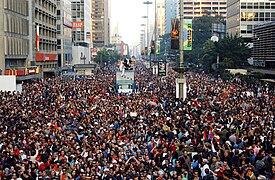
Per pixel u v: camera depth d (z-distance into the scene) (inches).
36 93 2197.3
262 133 1034.7
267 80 2755.9
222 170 745.0
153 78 3415.4
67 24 6097.4
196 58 5511.8
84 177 754.8
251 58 4547.2
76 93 2233.0
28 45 3841.0
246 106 1552.7
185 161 823.1
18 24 3494.1
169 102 1787.6
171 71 4446.4
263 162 789.9
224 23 7588.6
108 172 784.9
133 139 1043.3
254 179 701.3
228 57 3976.4
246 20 5349.4
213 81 3144.7
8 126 1237.1
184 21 1975.9
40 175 793.6
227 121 1242.0
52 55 4992.6
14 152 917.2
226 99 1776.6
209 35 7007.9
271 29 3412.9
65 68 5698.8
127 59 2940.5
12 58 3334.2
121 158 878.4
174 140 986.7
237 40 4057.6
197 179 722.2
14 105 1638.8
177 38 1987.0
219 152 897.5
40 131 1135.6
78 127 1254.3
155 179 767.7
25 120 1328.7
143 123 1269.7
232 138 990.4
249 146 917.2
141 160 864.3
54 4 5162.4
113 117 1407.5
